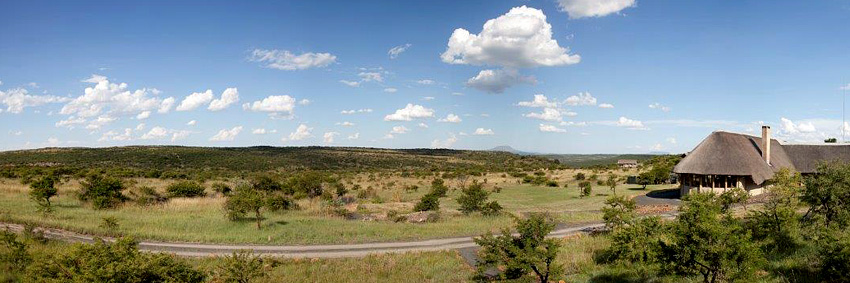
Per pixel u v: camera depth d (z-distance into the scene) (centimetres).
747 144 5091
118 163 11244
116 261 1341
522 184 7962
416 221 3906
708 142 4975
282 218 3869
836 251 1451
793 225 2109
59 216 3491
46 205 3638
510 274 2012
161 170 10281
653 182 7025
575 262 2344
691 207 1396
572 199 5500
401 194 6419
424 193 6581
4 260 2020
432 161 16588
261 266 2127
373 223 3709
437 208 4559
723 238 1327
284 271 2316
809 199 2094
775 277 1620
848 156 5153
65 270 1370
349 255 2700
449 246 2917
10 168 8812
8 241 2120
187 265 1560
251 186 5897
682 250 1376
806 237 1981
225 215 3744
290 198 5381
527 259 1877
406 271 2336
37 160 11106
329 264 2473
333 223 3656
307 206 4750
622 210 3006
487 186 7550
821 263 1570
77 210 3931
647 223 2070
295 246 2928
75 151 12600
